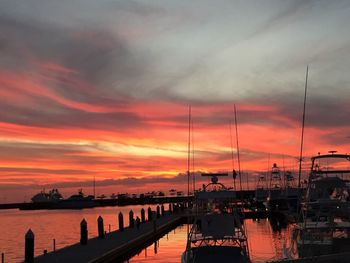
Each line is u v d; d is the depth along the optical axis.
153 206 189.75
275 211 73.56
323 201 28.00
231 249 22.91
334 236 25.16
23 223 90.06
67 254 29.08
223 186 27.86
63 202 183.75
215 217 23.59
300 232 25.77
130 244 34.91
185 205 91.81
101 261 28.00
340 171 31.02
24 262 25.94
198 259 22.27
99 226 38.00
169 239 46.75
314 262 17.86
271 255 30.19
